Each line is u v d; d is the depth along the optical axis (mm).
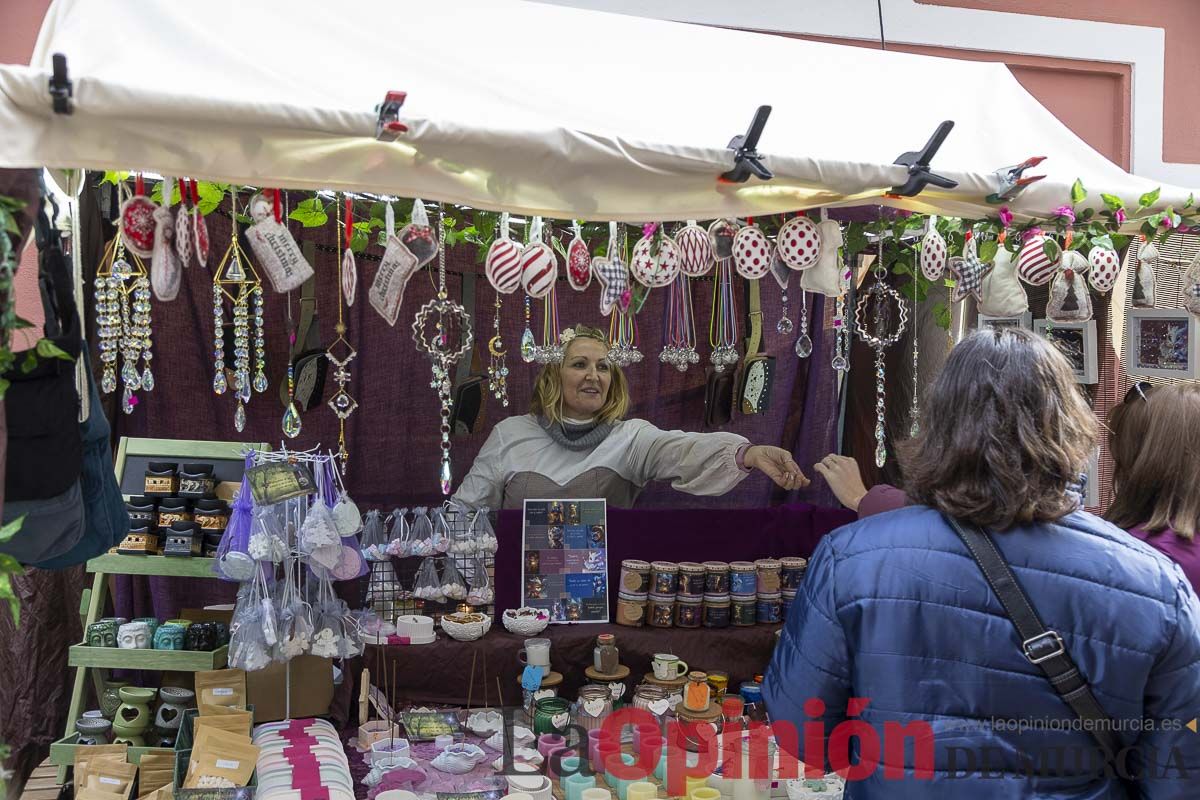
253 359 3121
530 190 1902
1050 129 2689
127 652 2752
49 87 1548
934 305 3236
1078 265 2430
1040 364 1364
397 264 1970
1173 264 3010
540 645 2926
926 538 1365
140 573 2842
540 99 2193
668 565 3139
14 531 1364
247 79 1926
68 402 1761
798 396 3449
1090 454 1385
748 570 3139
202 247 1871
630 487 3377
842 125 2443
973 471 1357
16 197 1564
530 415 3338
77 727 2809
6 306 1442
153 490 2891
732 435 3412
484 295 3273
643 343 3381
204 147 1678
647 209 1992
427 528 3051
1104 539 1340
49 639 3117
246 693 2756
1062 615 1301
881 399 2965
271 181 1732
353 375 3197
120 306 2750
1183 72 4020
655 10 3484
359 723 2838
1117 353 3051
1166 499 1958
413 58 2172
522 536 3160
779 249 2326
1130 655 1285
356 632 2807
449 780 2512
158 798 2416
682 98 2359
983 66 2789
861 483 3318
